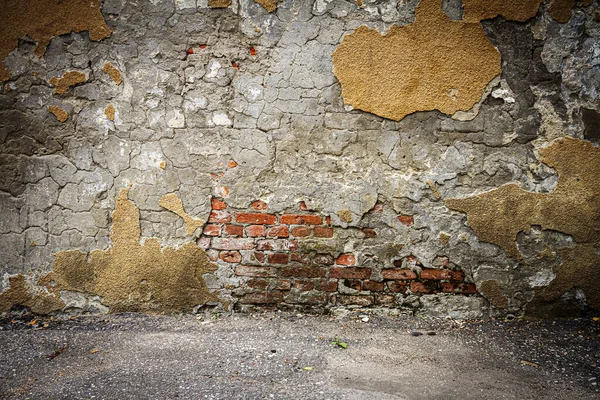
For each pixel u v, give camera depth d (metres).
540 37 2.66
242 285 2.82
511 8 2.65
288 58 2.73
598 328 2.61
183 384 2.00
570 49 2.66
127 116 2.75
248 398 1.89
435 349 2.40
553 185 2.70
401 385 2.02
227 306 2.82
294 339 2.48
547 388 2.03
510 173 2.72
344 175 2.77
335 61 2.71
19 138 2.75
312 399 1.88
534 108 2.69
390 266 2.79
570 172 2.69
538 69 2.68
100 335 2.53
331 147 2.76
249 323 2.69
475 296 2.78
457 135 2.72
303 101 2.74
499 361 2.28
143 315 2.80
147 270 2.80
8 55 2.73
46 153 2.76
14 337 2.51
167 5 2.72
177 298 2.82
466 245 2.76
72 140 2.76
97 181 2.77
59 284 2.79
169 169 2.78
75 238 2.79
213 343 2.43
